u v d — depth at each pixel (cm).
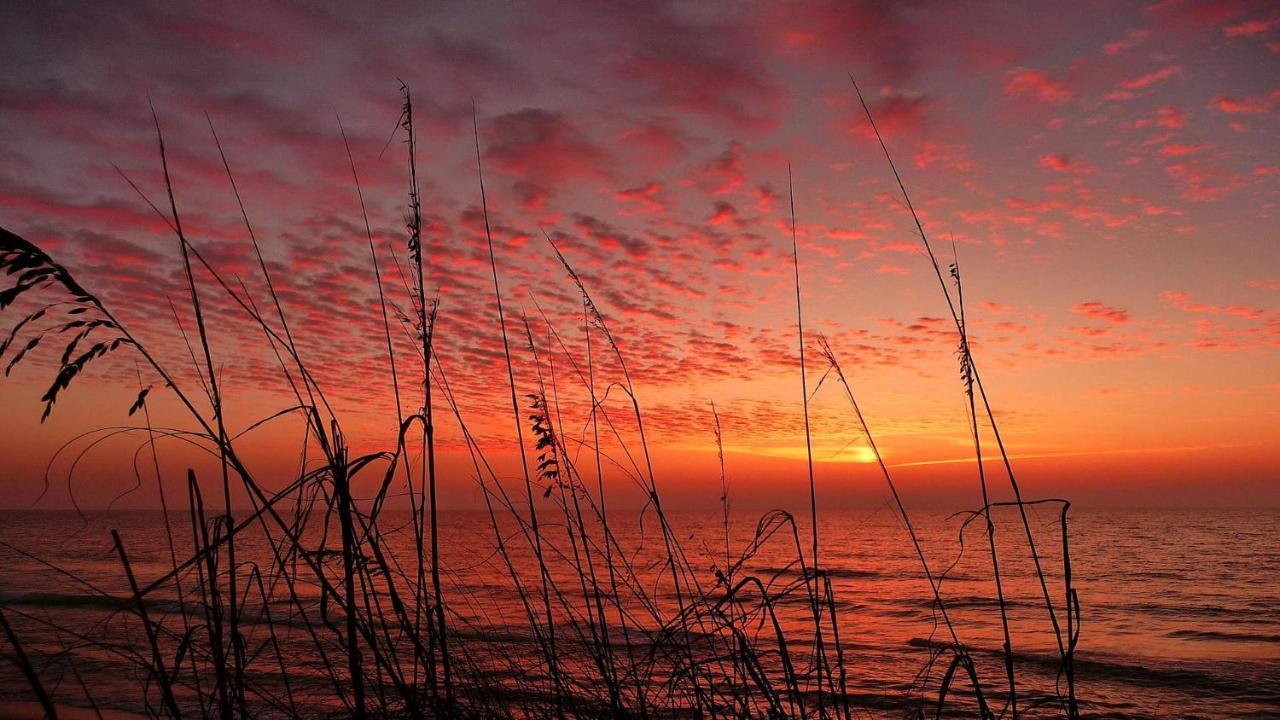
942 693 217
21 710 252
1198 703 1688
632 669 253
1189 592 3853
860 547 5847
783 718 225
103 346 157
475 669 249
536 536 255
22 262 149
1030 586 3672
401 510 201
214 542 160
